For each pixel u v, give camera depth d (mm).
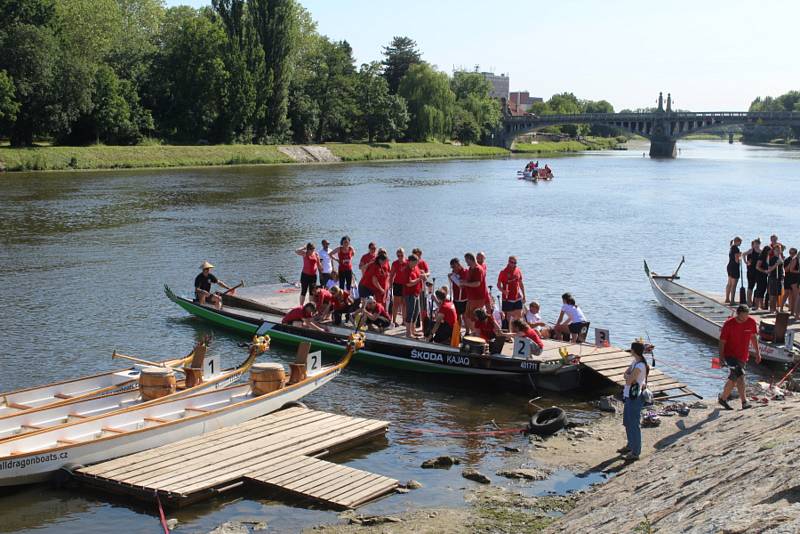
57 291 30438
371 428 16125
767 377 20625
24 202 60625
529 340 19500
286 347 23266
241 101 118938
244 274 34469
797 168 127625
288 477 13648
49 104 94062
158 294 30172
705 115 169625
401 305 24484
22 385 19359
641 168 128000
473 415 17859
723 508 9375
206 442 15172
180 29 127750
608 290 32094
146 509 12898
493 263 38188
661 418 16969
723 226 53469
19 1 97688
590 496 12945
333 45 146125
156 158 102938
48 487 13641
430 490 13680
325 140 146250
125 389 17078
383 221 54156
